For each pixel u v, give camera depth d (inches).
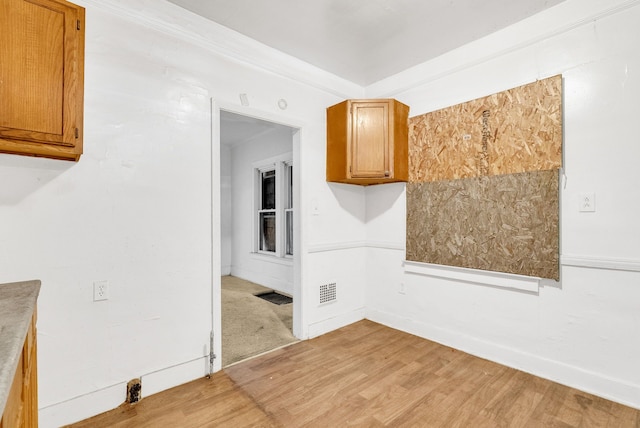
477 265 98.6
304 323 113.0
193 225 85.6
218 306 89.9
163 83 80.9
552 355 84.3
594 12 77.2
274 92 105.1
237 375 87.6
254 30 93.7
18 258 62.5
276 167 189.8
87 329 70.0
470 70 101.1
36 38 56.6
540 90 85.7
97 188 71.2
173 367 82.0
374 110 110.9
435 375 87.1
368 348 105.0
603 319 76.7
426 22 89.9
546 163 84.6
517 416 69.5
